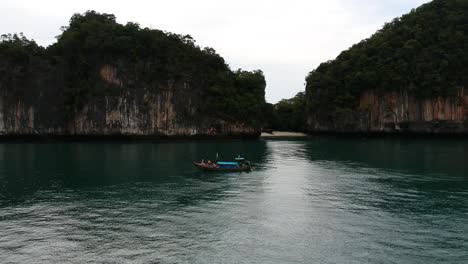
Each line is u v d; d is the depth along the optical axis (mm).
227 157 75938
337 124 156250
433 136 139625
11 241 26625
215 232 28453
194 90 137875
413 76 138250
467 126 134625
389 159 71250
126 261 23484
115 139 131250
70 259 23766
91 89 129125
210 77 142625
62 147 99250
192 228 29297
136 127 131000
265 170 57594
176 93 135250
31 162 65938
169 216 32250
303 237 27469
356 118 150875
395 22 164250
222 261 23594
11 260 23609
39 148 95625
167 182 47156
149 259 23781
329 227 29516
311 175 52531
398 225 29828
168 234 27969
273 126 189500
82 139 130750
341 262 23422
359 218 31719
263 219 31562
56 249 25266
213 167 55750
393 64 142750
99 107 128875
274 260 23750
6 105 125750
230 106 138125
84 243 26266
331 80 160000
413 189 42688
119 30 135500
